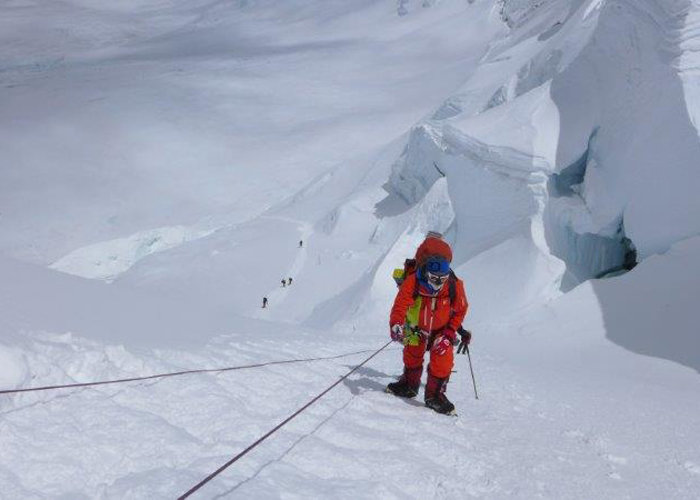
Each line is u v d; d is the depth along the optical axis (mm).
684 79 22672
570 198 28375
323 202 68188
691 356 15523
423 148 47688
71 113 108000
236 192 85500
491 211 31906
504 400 5859
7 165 89062
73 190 84688
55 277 5871
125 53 173000
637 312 18547
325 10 185000
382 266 33625
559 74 32531
